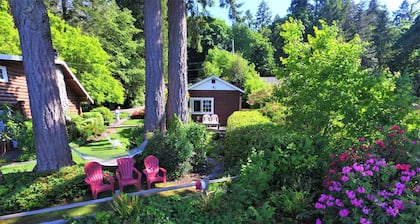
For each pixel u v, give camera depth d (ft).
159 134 16.62
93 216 9.09
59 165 13.80
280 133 13.97
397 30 89.61
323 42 14.74
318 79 14.30
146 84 20.22
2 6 35.73
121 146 28.30
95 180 12.39
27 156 21.95
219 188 11.14
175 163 15.65
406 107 11.50
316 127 14.19
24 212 10.18
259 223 8.40
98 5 56.13
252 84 56.90
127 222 8.20
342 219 7.12
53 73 13.71
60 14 53.98
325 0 110.42
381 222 6.72
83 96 41.60
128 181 13.02
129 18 63.16
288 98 16.20
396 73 13.78
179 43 22.58
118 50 62.64
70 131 30.32
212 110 49.32
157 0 19.88
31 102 13.30
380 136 10.32
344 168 7.86
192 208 9.34
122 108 74.54
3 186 11.41
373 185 7.70
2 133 21.85
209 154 20.77
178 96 22.84
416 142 8.62
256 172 10.50
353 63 13.96
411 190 7.32
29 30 12.78
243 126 18.19
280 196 9.64
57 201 11.66
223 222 8.45
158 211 8.96
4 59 25.25
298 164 10.87
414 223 6.54
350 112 12.39
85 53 42.16
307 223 8.60
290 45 15.92
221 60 82.84
